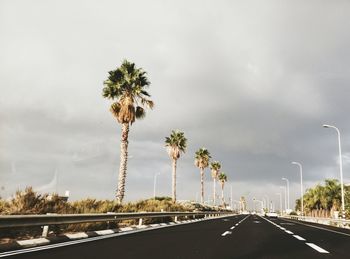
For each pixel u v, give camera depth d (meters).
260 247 11.78
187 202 69.31
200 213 41.03
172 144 58.56
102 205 23.45
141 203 33.16
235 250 10.82
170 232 17.86
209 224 27.59
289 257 9.55
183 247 11.30
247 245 12.32
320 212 78.00
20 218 10.52
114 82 35.59
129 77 35.25
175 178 57.75
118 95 35.50
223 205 115.56
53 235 12.96
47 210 16.81
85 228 16.20
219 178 118.31
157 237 14.73
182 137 59.25
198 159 79.44
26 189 16.61
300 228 24.62
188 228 21.50
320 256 9.86
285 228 24.09
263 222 34.91
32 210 15.98
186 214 33.75
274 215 69.25
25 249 10.17
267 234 17.92
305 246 12.37
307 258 9.44
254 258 9.21
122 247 11.00
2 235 12.54
